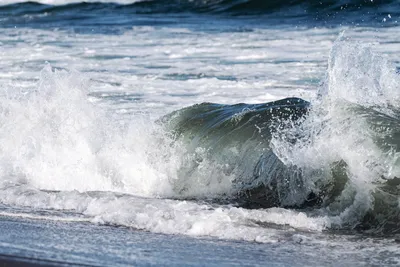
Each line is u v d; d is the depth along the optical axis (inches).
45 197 1027.3
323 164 965.2
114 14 3853.3
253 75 2003.0
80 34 3088.1
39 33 3166.8
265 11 3636.8
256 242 837.8
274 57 2294.5
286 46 2522.1
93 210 968.3
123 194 1031.6
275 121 1107.3
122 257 767.7
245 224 895.7
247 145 1082.1
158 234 868.0
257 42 2650.1
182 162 1117.1
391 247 818.8
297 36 2765.7
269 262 764.0
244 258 775.7
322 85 1162.6
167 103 1653.5
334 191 946.1
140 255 778.2
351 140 955.3
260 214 920.9
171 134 1169.4
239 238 851.4
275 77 1962.4
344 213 911.0
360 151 936.3
